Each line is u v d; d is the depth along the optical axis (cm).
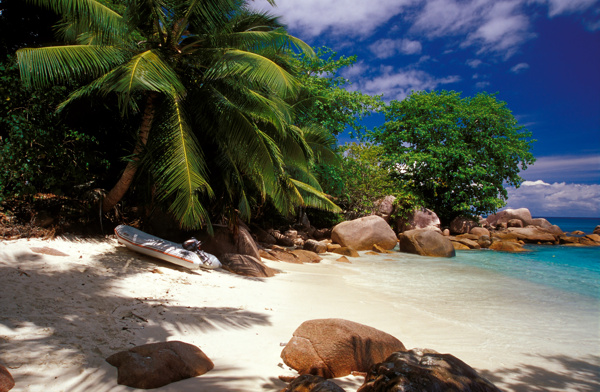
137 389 314
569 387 402
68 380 316
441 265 1440
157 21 919
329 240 2050
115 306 535
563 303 829
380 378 287
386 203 2734
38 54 775
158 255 872
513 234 2648
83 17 866
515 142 3050
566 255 1909
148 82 769
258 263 987
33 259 694
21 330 406
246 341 466
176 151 838
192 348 384
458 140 2927
